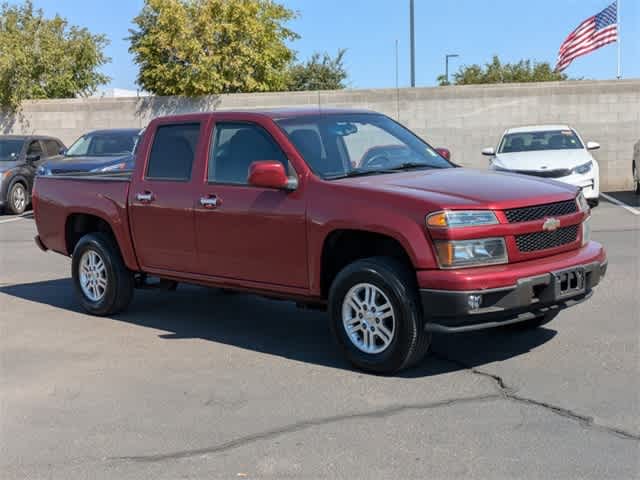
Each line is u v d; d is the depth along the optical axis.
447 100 23.66
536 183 6.65
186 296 9.57
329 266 6.64
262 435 5.13
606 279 9.50
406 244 5.93
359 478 4.45
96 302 8.61
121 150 18.34
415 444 4.87
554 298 6.06
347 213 6.27
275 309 8.78
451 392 5.78
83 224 8.91
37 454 4.99
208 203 7.26
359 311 6.28
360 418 5.34
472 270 5.84
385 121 7.73
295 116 7.18
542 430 5.00
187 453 4.91
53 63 30.03
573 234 6.49
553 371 6.16
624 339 6.95
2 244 14.49
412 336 6.00
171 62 28.77
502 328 7.38
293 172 6.74
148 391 6.10
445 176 6.67
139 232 7.99
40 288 10.34
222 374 6.45
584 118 23.19
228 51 28.45
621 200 19.33
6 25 29.48
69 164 17.17
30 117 26.31
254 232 6.93
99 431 5.33
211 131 7.46
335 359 6.75
